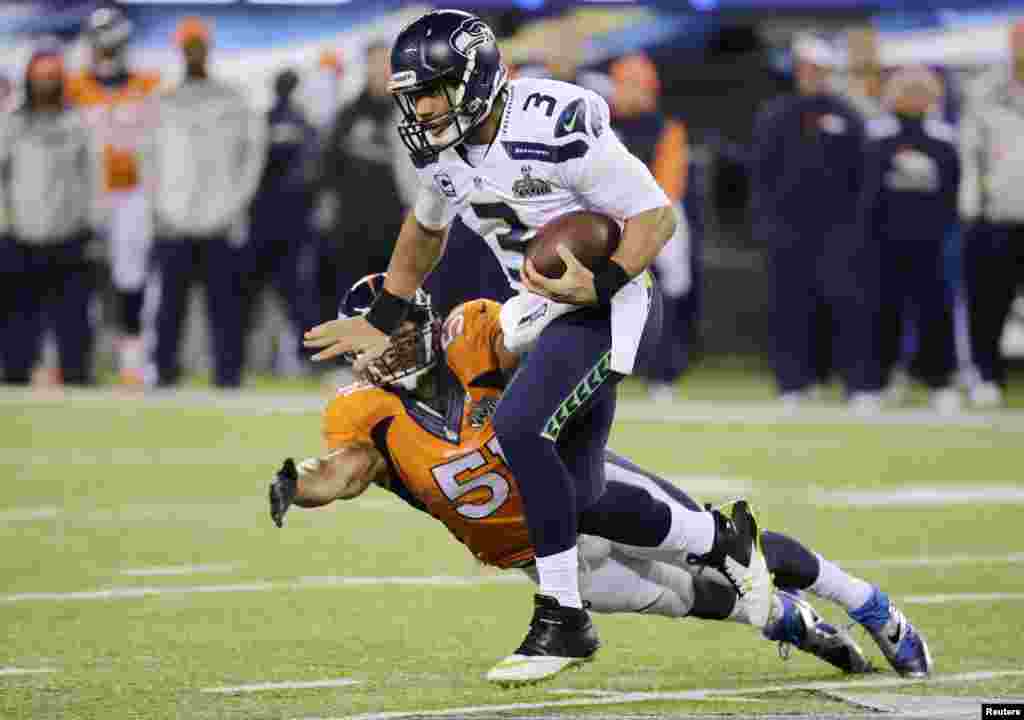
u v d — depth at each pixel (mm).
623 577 15789
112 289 51500
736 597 16250
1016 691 15352
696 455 33156
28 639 17547
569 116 15078
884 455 33500
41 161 43312
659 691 15383
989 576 21250
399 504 28188
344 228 43531
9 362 45094
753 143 43000
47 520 25656
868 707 14617
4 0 52031
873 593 16094
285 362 49000
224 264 43906
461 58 14969
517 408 14602
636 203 15148
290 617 18844
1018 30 41625
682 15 53031
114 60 45094
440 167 15531
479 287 34281
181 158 43094
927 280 41781
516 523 15195
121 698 14945
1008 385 49031
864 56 44656
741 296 54094
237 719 14156
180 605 19484
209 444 34438
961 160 42062
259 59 50906
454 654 17000
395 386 15195
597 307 15305
